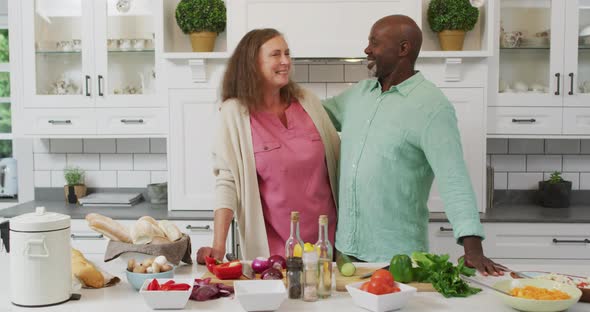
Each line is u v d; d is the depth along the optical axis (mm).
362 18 3469
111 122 3705
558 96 3555
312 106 2465
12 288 1664
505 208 3756
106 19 3672
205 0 3549
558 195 3742
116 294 1773
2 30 4527
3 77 4426
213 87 3578
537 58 3578
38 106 3717
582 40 3543
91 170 4094
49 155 4090
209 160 3605
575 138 3693
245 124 2363
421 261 1797
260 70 2352
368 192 2127
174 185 3621
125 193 4086
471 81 3508
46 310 1629
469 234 1845
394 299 1580
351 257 2209
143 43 3693
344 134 2297
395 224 2133
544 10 3557
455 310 1602
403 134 2062
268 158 2320
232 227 2957
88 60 3684
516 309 1605
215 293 1706
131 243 1987
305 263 1685
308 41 3471
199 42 3580
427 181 2170
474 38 3646
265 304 1575
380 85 2225
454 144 1980
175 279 1726
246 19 3480
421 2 3496
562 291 1672
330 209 2418
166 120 3672
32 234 1632
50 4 3695
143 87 3715
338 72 3863
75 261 1858
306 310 1606
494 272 1827
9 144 4469
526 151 3961
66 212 3588
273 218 2361
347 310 1605
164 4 3596
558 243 3395
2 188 4145
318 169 2371
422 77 2152
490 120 3574
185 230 3463
